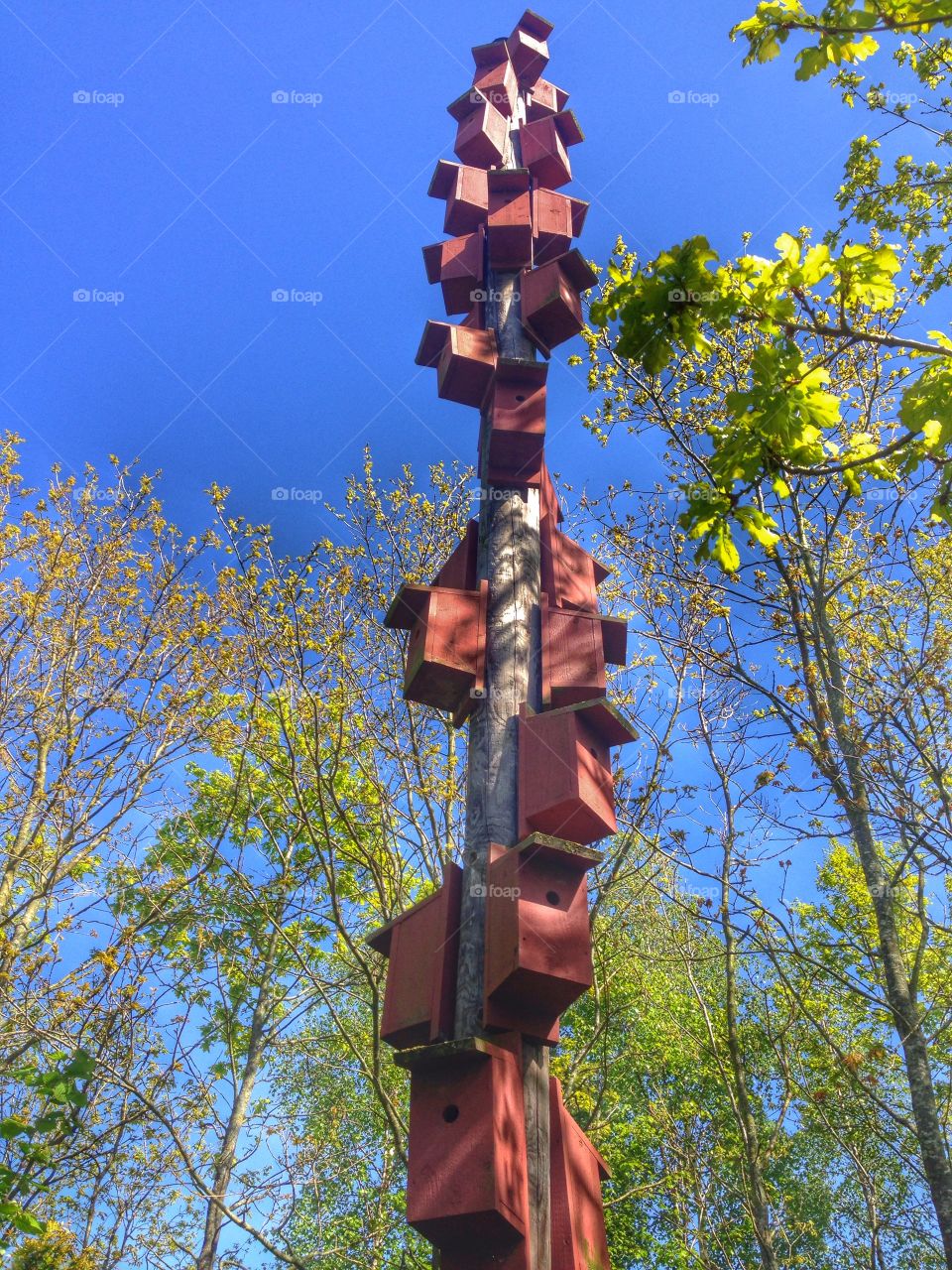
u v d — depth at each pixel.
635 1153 13.65
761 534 4.04
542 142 5.70
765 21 4.48
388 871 7.23
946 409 3.85
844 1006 8.73
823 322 4.04
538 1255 2.78
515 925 3.11
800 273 3.77
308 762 7.66
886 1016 8.14
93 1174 7.44
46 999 7.90
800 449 3.93
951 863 4.80
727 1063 8.91
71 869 9.33
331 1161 9.23
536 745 3.56
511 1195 2.76
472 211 5.32
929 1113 4.57
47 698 9.56
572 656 3.94
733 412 3.89
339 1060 10.61
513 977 3.03
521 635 3.89
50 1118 4.95
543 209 5.18
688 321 3.83
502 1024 3.10
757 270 3.79
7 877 9.03
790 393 3.81
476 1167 2.77
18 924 8.62
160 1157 7.91
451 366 4.50
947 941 8.44
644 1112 12.37
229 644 9.18
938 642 5.57
